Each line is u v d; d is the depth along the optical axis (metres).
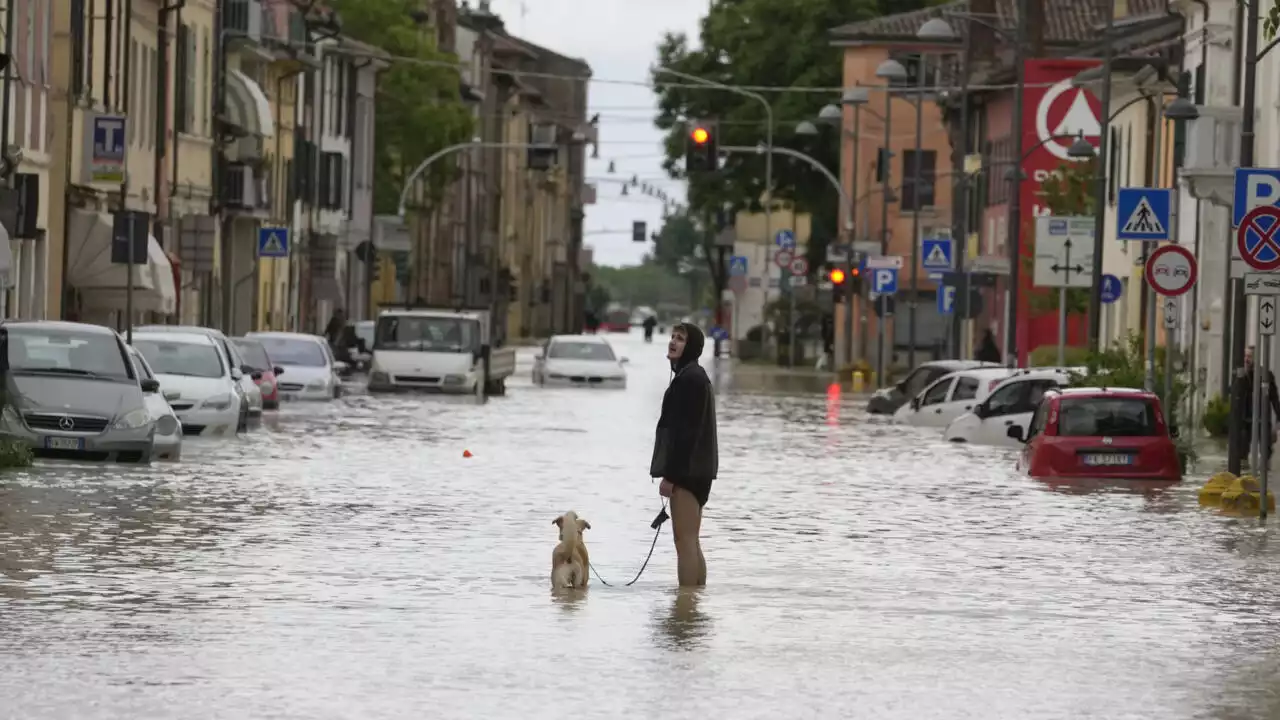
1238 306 69.81
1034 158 144.88
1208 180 91.44
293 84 169.38
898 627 33.03
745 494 58.72
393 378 121.81
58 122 104.94
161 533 44.06
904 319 198.00
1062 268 96.69
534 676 27.77
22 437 60.66
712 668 28.69
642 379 160.75
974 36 176.62
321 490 55.94
